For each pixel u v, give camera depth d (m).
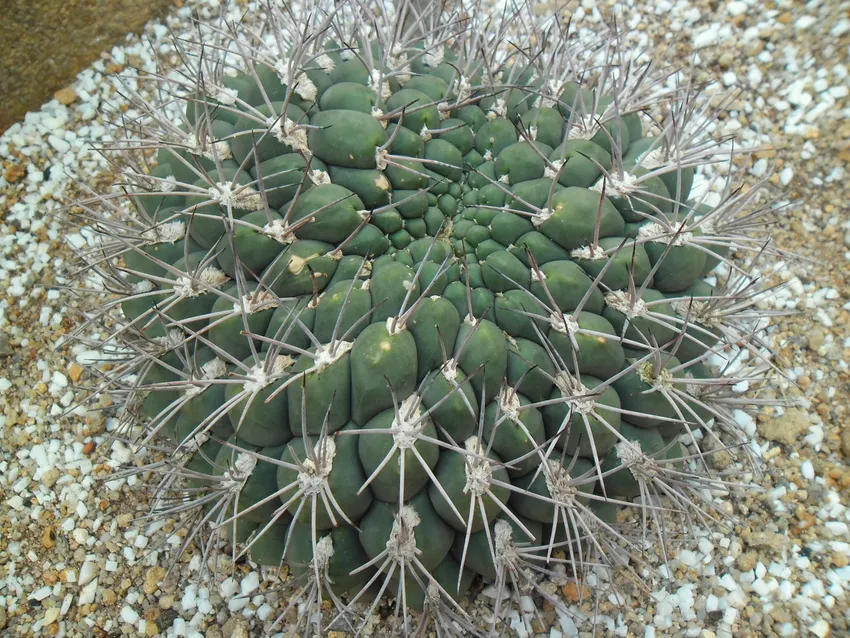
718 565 0.34
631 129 0.34
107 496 0.39
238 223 0.26
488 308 0.26
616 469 0.26
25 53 0.50
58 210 0.48
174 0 0.56
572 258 0.27
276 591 0.34
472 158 0.30
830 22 0.51
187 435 0.28
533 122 0.31
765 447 0.38
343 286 0.26
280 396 0.25
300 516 0.25
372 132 0.27
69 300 0.46
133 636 0.34
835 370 0.40
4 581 0.37
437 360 0.24
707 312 0.30
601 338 0.25
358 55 0.31
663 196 0.29
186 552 0.36
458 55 0.35
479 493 0.23
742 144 0.48
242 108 0.31
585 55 0.52
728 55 0.51
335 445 0.24
